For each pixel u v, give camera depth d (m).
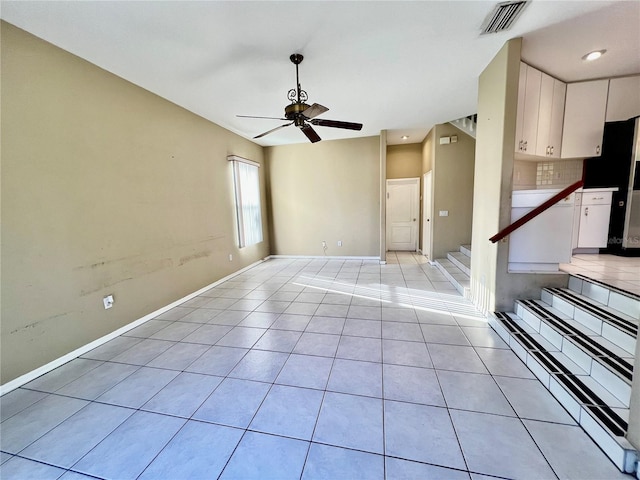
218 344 2.52
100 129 2.62
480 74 2.96
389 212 6.75
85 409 1.76
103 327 2.62
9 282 1.98
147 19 1.98
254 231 5.60
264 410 1.69
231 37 2.22
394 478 1.24
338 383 1.91
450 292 3.71
